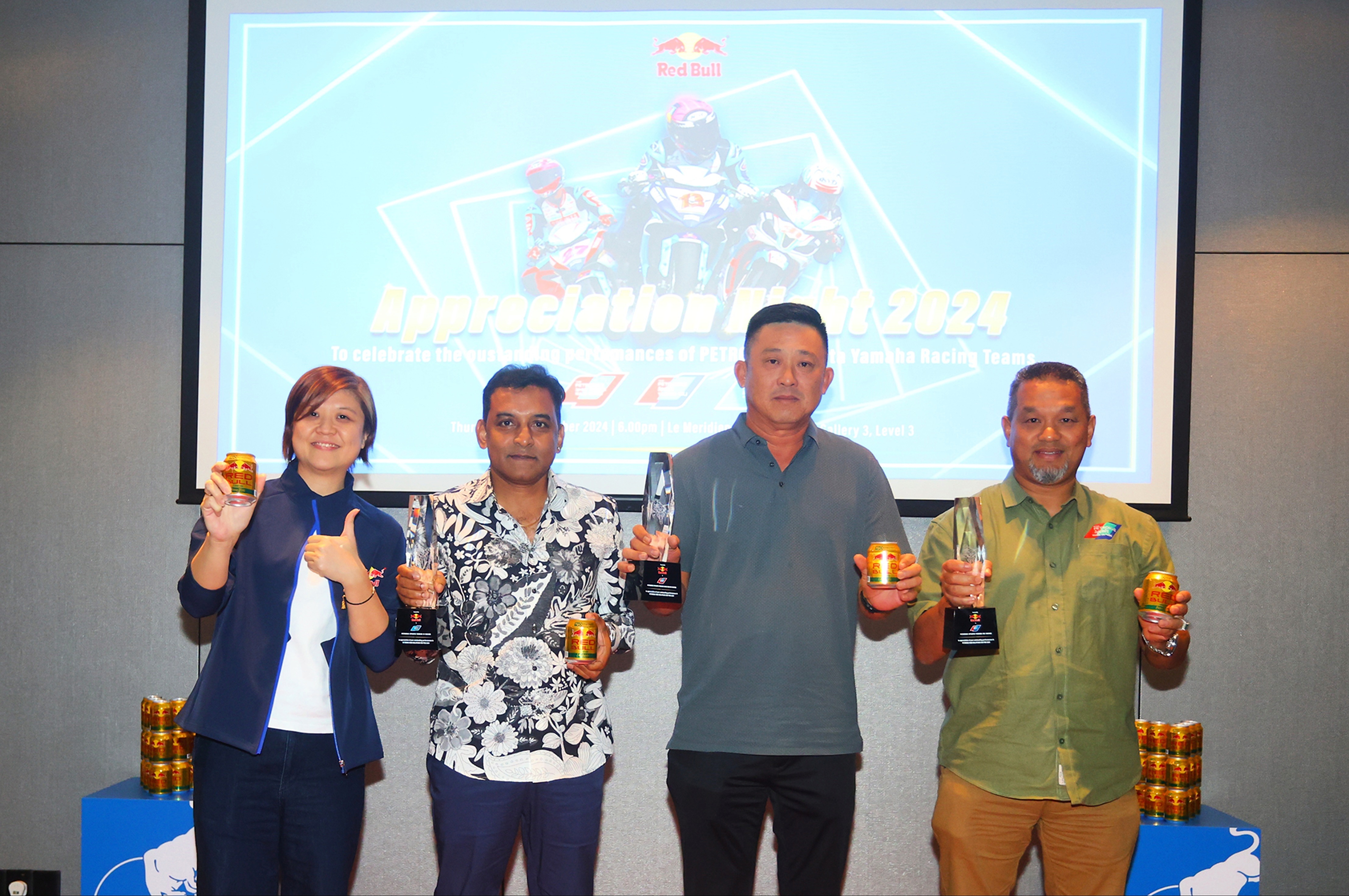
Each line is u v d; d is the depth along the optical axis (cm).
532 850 189
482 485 194
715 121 259
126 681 264
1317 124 260
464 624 185
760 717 186
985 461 255
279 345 260
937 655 201
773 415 193
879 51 259
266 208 261
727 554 194
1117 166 255
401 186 261
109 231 266
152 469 266
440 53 262
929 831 256
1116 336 254
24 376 266
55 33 266
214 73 262
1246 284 259
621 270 259
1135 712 258
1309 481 257
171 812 236
